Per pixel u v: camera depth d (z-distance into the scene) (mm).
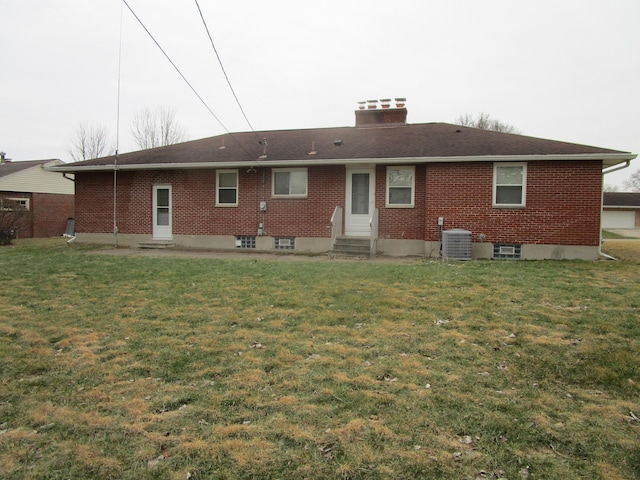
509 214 12742
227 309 6352
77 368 4293
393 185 14109
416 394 3715
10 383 3967
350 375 4098
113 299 6965
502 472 2723
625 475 2695
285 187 15094
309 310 6258
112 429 3184
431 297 6992
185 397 3678
